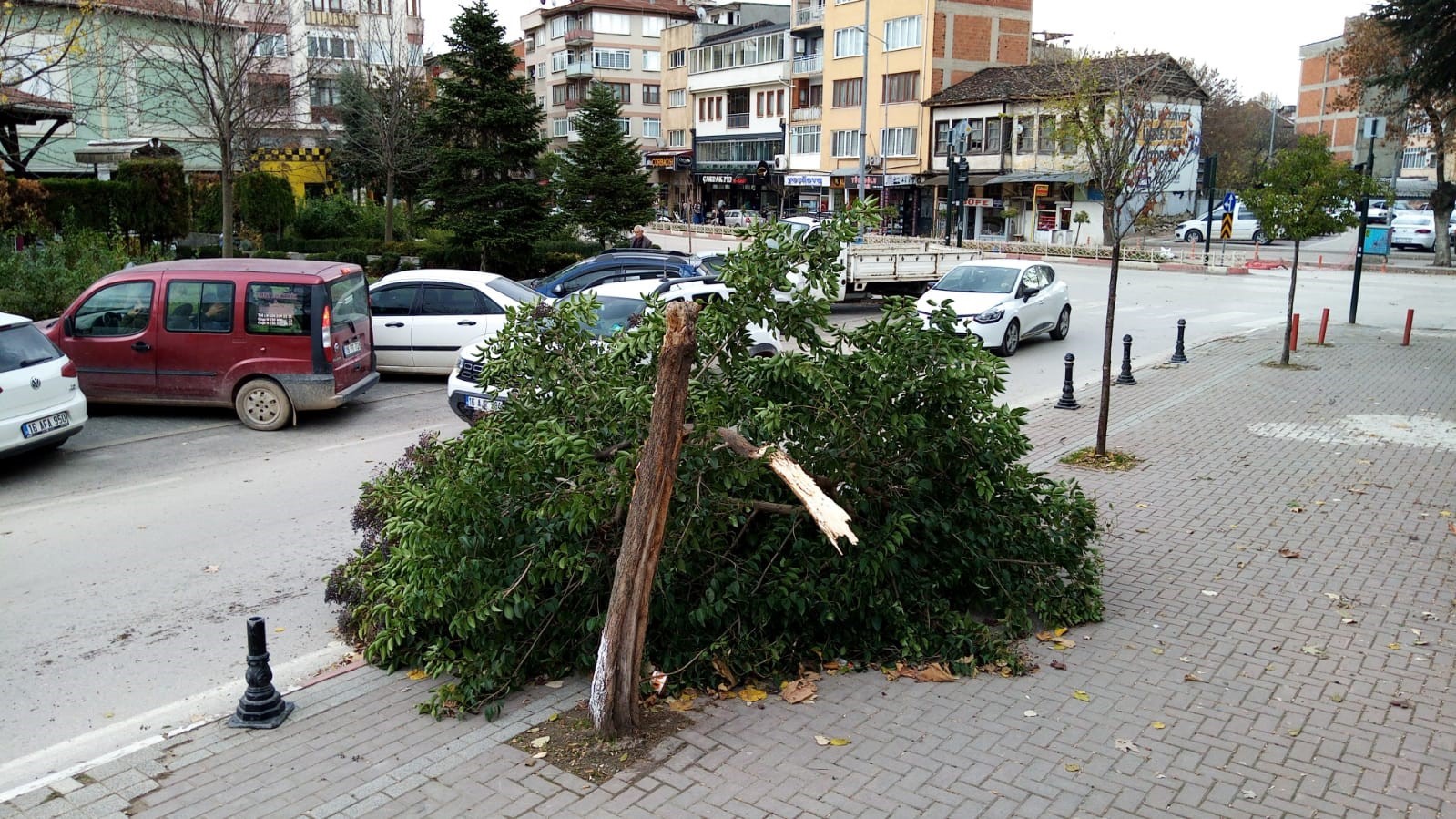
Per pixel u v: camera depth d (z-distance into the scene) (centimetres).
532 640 565
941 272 2441
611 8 7988
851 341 638
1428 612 652
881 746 490
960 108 5212
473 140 2650
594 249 3108
